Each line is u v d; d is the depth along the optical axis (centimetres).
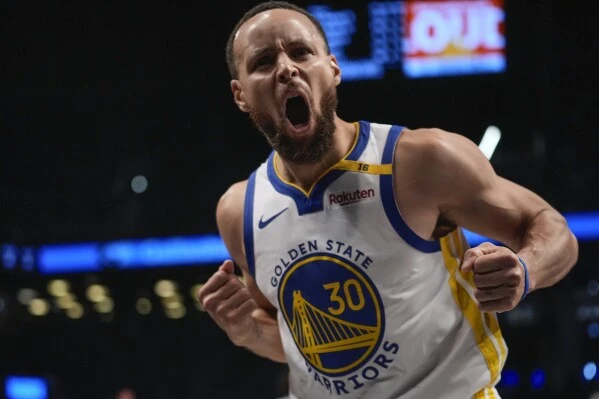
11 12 1789
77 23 1811
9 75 1833
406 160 381
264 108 389
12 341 2053
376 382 386
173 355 2100
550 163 1780
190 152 1984
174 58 1838
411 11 1758
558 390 1733
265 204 406
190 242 1909
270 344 446
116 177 1998
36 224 1967
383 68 1758
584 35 1758
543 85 1780
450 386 385
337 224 383
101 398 2094
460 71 1767
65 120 1972
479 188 379
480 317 391
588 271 1783
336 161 390
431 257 383
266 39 386
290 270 394
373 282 377
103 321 2047
